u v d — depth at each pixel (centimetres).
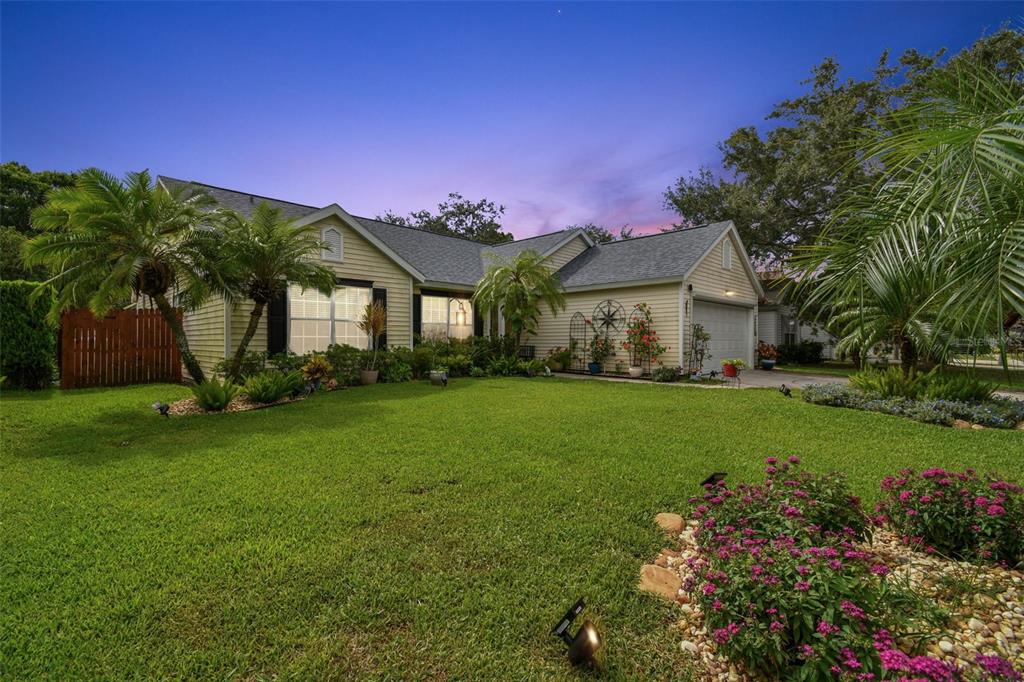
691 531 316
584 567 267
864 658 164
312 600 233
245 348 909
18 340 926
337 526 312
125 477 406
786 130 2220
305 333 1130
